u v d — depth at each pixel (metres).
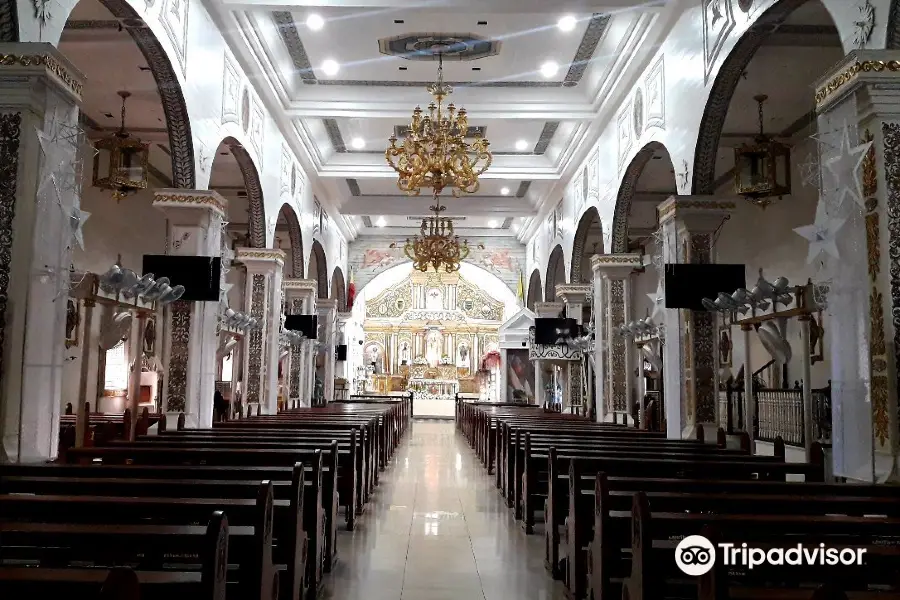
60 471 4.66
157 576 2.66
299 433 7.98
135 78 10.65
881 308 5.21
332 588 5.09
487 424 11.96
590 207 15.15
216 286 9.12
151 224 15.34
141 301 7.85
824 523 3.30
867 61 5.25
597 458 5.63
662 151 13.60
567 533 5.05
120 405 14.59
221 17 10.17
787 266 13.05
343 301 25.23
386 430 12.29
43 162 5.55
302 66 12.84
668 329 9.69
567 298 16.95
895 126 5.25
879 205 5.25
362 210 20.78
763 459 6.24
